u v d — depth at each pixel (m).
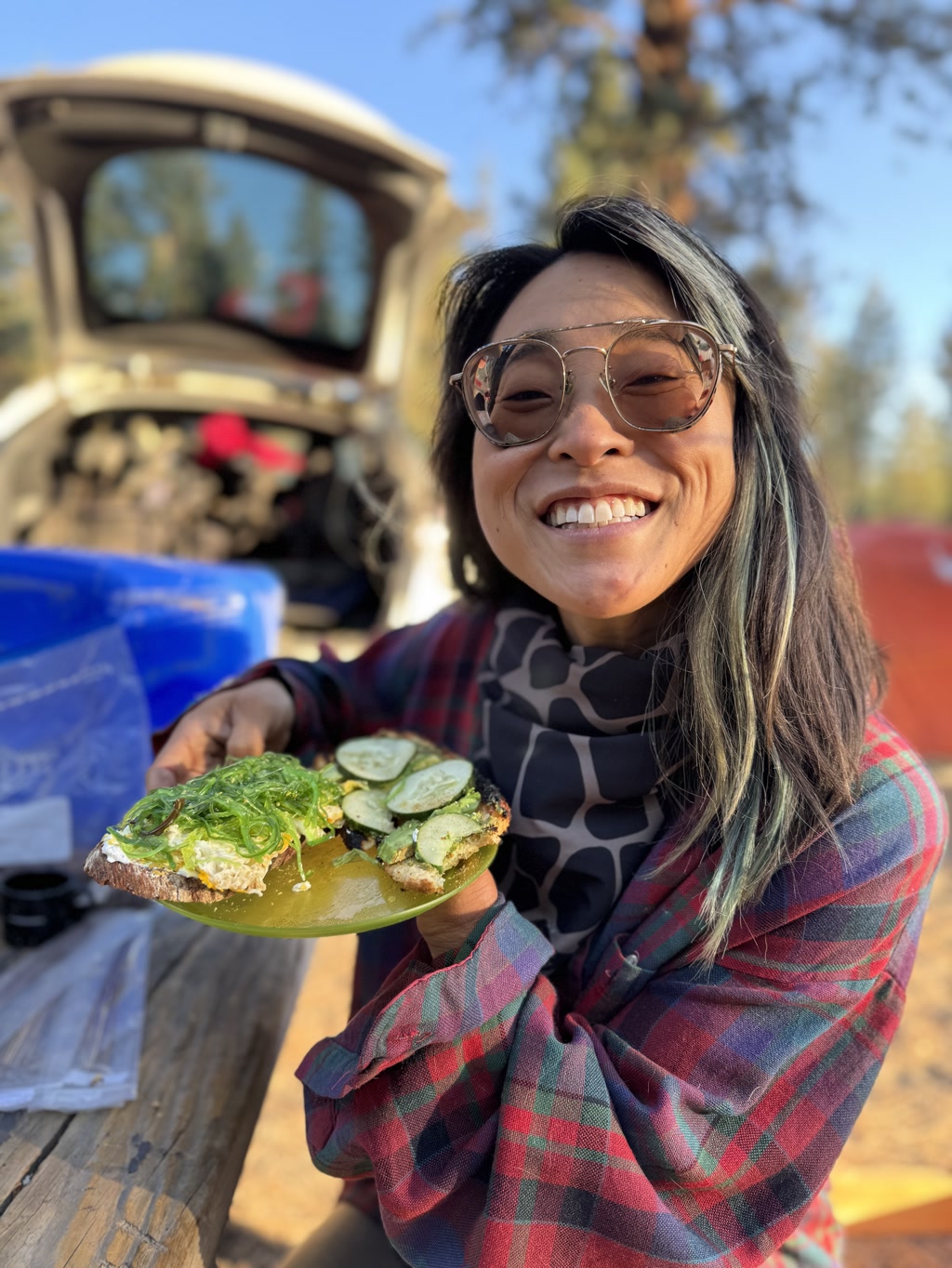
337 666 0.70
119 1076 0.50
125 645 0.67
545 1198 0.41
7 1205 0.42
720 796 0.46
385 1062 0.42
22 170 1.74
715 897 0.44
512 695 0.55
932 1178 0.82
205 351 2.08
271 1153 1.11
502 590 0.65
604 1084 0.42
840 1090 0.45
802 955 0.44
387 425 2.04
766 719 0.46
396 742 0.58
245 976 0.61
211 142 1.75
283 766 0.51
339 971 1.48
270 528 2.09
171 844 0.45
